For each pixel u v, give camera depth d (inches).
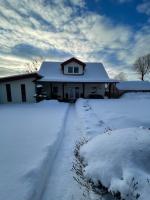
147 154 94.7
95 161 103.0
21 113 404.8
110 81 687.1
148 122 289.0
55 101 600.7
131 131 119.3
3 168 135.8
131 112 398.0
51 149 178.7
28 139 212.4
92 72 819.4
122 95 897.5
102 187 91.3
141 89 933.2
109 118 323.0
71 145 206.8
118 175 87.7
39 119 335.3
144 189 75.8
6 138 217.5
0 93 611.5
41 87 685.9
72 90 768.3
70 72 783.7
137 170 86.3
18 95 619.5
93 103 570.6
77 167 134.3
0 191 104.8
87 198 106.3
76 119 355.6
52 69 817.5
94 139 131.0
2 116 369.4
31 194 102.7
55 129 260.2
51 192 118.1
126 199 76.0
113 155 98.8
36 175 124.5
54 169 149.8
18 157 157.1
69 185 124.8
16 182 114.8
